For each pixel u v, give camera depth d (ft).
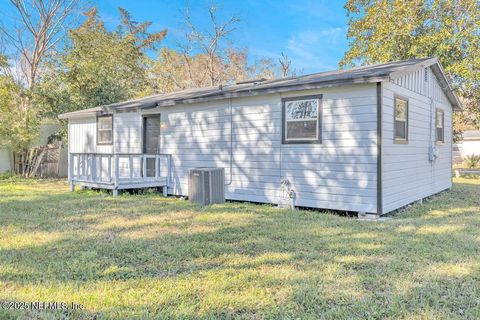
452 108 38.29
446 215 22.34
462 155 80.53
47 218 20.34
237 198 27.96
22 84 53.01
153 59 87.66
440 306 9.32
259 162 26.58
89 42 59.41
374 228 18.22
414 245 14.92
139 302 9.43
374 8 54.08
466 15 48.83
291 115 24.70
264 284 10.69
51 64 52.80
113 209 23.43
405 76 24.98
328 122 22.90
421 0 50.37
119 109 35.68
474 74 46.24
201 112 30.14
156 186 31.91
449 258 13.16
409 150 25.57
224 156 28.66
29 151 49.78
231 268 12.12
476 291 10.26
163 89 89.86
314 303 9.47
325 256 13.44
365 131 21.38
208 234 16.74
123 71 67.67
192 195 27.09
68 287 10.37
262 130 26.32
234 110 27.94
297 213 22.35
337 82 21.65
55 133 54.03
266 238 16.08
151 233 16.94
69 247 14.48
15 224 18.70
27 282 10.76
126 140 36.70
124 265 12.40
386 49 52.06
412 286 10.55
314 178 23.65
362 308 9.14
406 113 25.08
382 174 21.03
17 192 32.01
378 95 20.86
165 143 32.96
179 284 10.66
